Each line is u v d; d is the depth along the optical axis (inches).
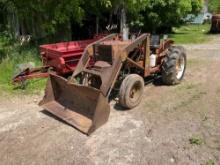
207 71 337.1
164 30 836.6
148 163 157.9
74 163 160.9
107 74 209.9
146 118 210.2
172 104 234.2
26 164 162.4
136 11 475.8
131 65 237.8
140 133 189.2
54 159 165.5
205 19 1408.7
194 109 223.5
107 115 196.2
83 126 193.3
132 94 226.7
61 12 373.1
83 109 204.2
